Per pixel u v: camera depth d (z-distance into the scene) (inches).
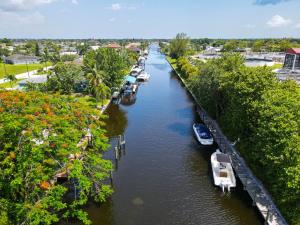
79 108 1395.2
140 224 1000.9
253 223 1007.0
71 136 1088.2
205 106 2063.2
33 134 954.7
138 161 1471.5
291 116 1011.9
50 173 985.5
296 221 904.9
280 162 956.0
